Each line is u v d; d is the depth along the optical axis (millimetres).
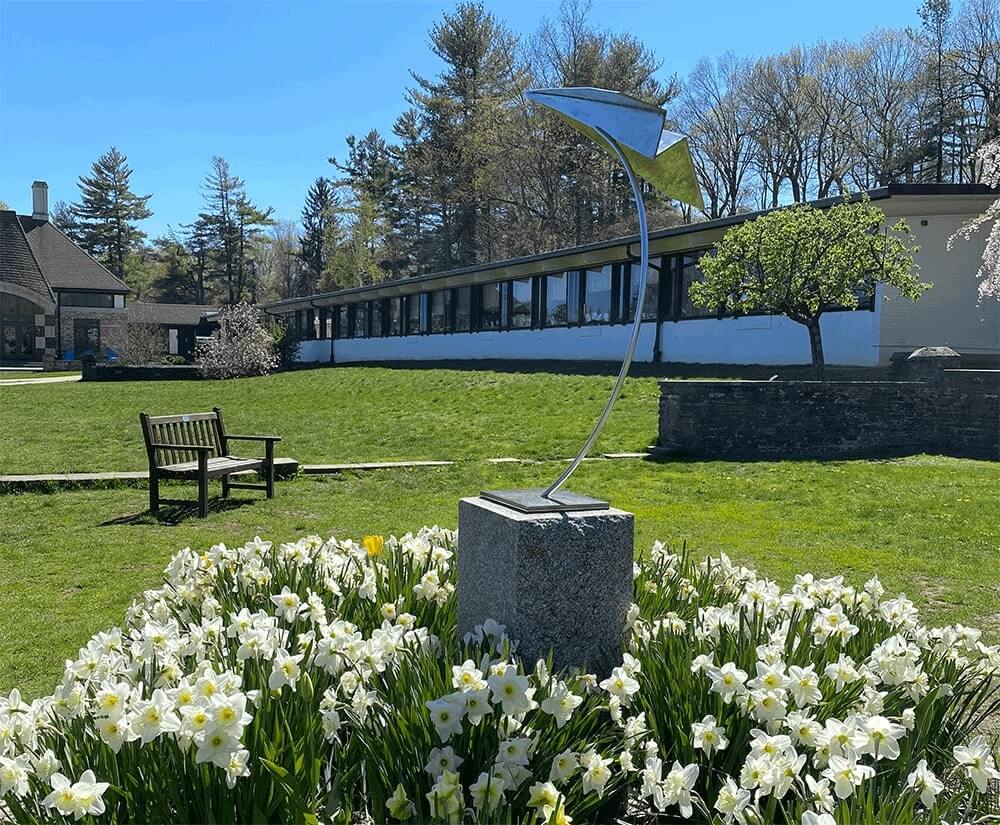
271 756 2359
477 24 50250
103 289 53406
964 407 12227
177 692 2432
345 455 12992
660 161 3729
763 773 2426
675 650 3199
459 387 19906
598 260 22734
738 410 12078
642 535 7605
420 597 3941
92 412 19234
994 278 15008
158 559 6770
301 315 43844
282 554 4520
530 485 10219
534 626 3266
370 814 2588
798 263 13883
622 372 3689
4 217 50531
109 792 2324
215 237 79438
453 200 51375
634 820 2809
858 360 16703
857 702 2939
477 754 2594
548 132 42312
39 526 8000
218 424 9805
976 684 3658
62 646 4801
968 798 2715
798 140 47125
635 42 43312
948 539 7422
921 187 15523
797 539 7469
